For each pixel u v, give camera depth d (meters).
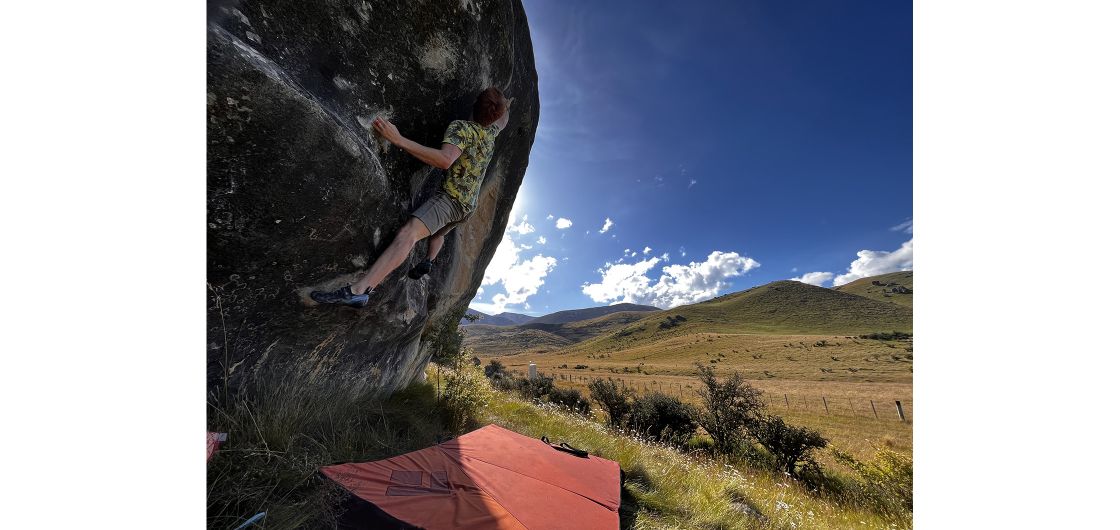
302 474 2.20
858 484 8.91
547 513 2.51
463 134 2.37
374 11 2.05
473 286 5.60
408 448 3.46
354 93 2.03
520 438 3.82
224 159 1.48
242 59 1.38
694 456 10.34
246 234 1.72
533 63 3.99
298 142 1.62
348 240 2.13
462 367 5.79
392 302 3.37
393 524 2.09
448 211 2.51
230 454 1.95
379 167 2.09
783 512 4.41
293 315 2.35
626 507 3.32
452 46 2.55
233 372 2.25
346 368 3.44
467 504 2.41
